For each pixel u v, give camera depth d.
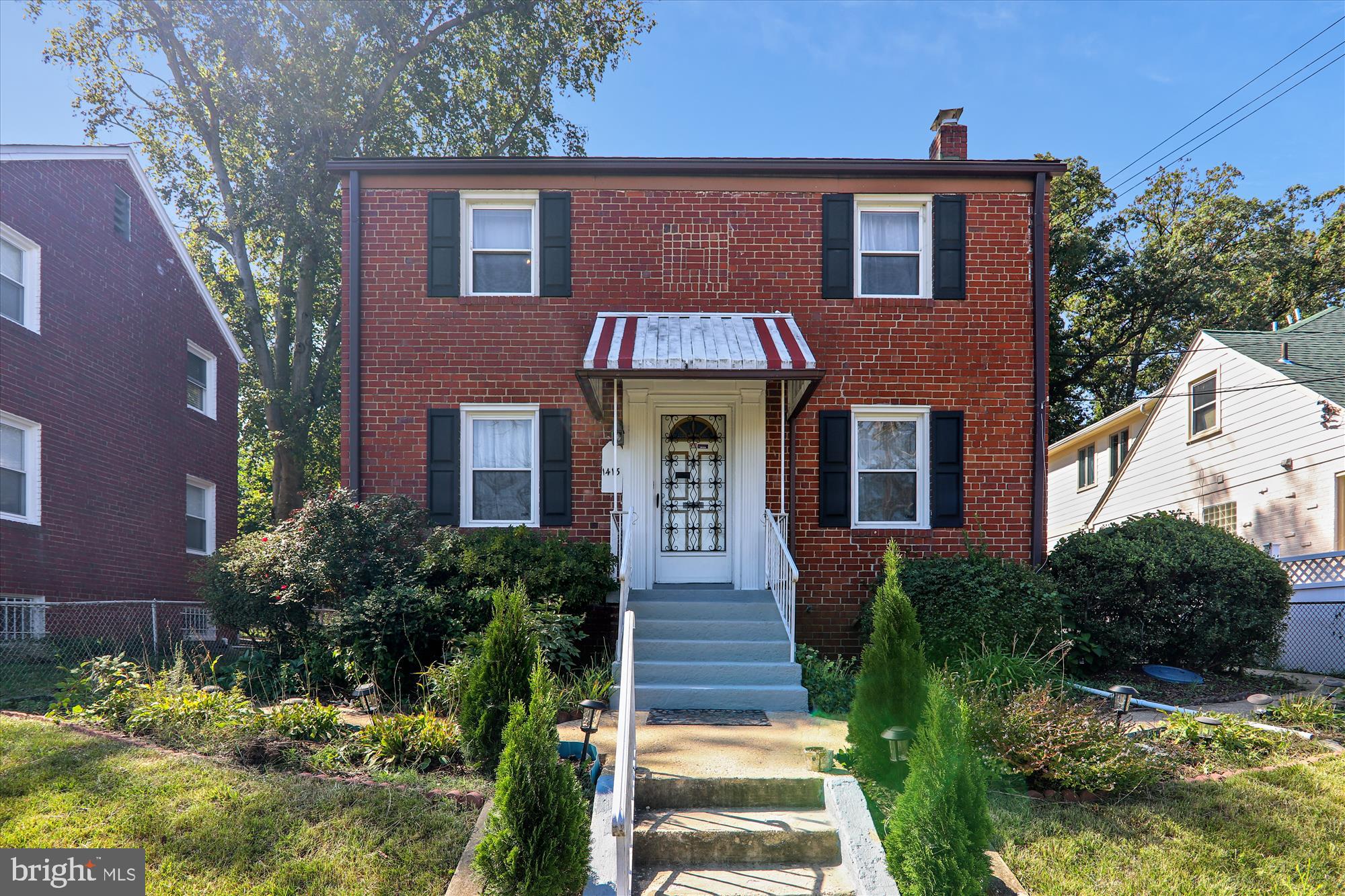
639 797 6.35
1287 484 16.88
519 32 23.08
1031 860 5.69
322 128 20.42
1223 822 6.20
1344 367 16.89
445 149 24.27
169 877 5.17
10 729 6.99
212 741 7.00
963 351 11.93
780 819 6.09
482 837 5.67
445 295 11.76
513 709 5.36
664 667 9.27
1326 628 14.91
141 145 22.38
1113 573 11.16
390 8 21.11
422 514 11.16
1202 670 11.50
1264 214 31.14
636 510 11.49
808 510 11.71
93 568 14.16
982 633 10.00
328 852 5.48
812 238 11.96
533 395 11.71
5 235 12.48
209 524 18.34
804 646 10.38
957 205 12.03
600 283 11.84
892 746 6.38
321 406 24.16
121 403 15.10
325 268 22.75
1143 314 31.41
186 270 17.39
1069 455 28.38
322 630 9.90
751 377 9.97
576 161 11.71
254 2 20.08
